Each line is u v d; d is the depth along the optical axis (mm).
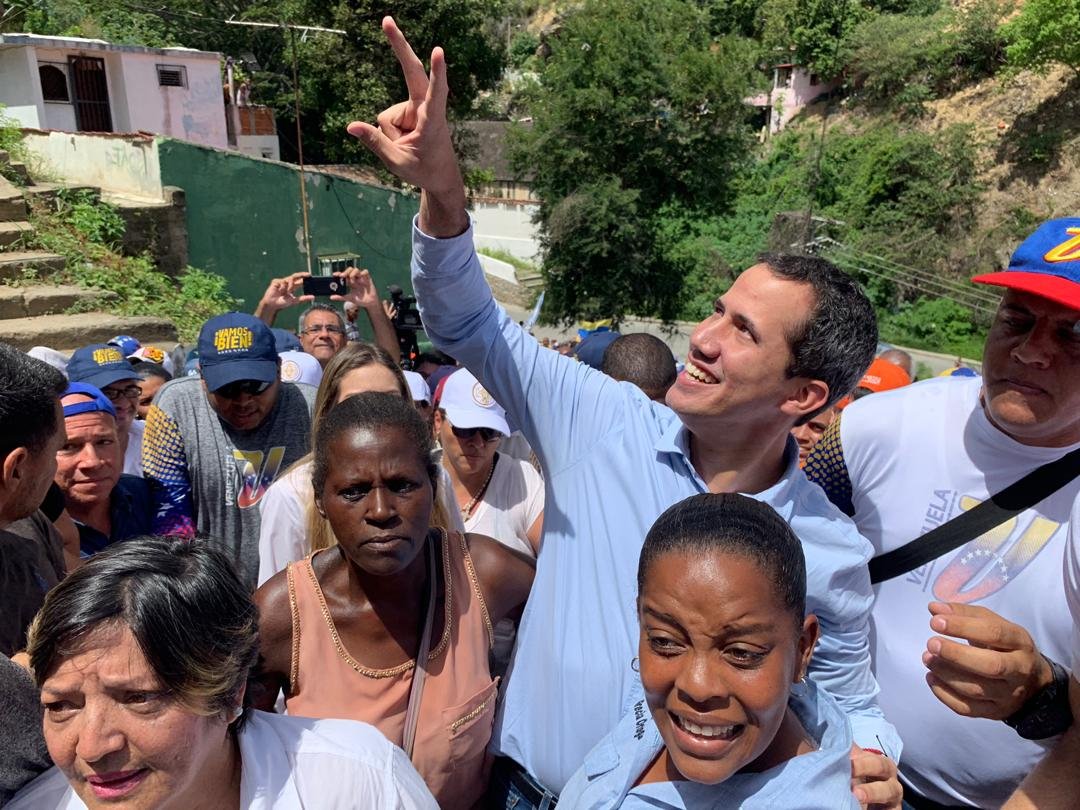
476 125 38188
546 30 46625
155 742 1204
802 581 1329
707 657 1263
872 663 2035
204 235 12062
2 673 1349
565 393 1938
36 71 14797
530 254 33594
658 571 1306
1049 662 1442
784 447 1822
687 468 1808
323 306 5059
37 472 1680
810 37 33812
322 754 1463
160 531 3004
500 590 1995
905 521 1994
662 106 25000
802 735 1445
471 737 1855
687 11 24875
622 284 25078
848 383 1715
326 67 21469
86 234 9766
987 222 27906
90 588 1195
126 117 16109
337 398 2562
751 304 1644
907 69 31484
